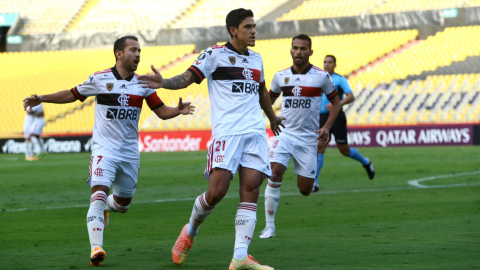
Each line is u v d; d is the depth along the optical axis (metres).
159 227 14.50
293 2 68.94
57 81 67.50
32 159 47.66
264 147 9.62
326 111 22.30
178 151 55.25
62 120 64.31
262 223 14.80
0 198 22.53
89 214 10.02
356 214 15.88
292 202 19.12
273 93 14.49
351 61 62.47
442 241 11.12
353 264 9.17
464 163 33.91
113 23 72.62
